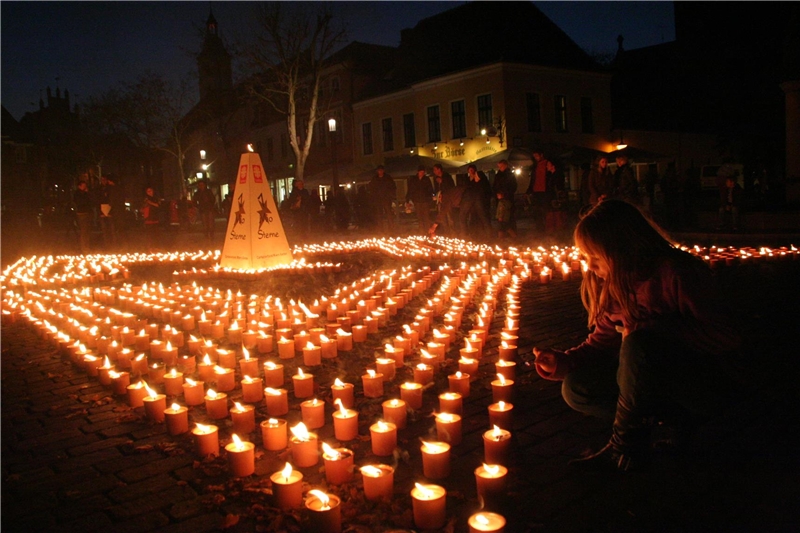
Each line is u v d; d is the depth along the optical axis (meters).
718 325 2.87
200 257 14.88
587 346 3.36
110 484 3.28
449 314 6.50
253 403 4.45
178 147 48.00
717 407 2.98
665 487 2.97
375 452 3.42
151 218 17.06
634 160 32.31
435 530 2.63
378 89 38.94
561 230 15.34
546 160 15.32
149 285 10.84
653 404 2.99
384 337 6.32
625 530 2.64
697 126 38.00
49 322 7.62
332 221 23.45
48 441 3.92
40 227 25.20
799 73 17.83
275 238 11.59
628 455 3.07
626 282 3.02
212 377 5.01
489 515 2.36
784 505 2.78
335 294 8.66
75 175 60.62
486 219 15.12
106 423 4.19
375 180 19.12
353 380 4.92
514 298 7.75
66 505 3.07
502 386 3.92
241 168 11.44
